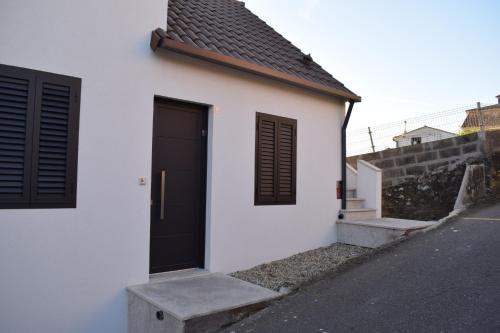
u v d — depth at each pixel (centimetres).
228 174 541
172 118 500
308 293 433
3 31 363
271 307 399
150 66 461
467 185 784
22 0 373
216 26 667
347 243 704
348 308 374
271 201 604
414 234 621
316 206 683
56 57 391
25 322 364
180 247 504
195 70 506
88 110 410
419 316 332
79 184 402
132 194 438
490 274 400
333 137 728
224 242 531
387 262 502
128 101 440
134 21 449
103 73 422
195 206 521
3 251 357
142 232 443
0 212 357
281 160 625
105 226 416
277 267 569
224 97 539
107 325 412
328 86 686
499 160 915
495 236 528
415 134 1224
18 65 370
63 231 389
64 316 386
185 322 334
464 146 917
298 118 657
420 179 973
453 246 517
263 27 829
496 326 294
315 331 333
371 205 790
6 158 363
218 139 529
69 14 401
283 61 681
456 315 323
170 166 495
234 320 369
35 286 371
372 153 1084
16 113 369
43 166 382
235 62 521
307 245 661
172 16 568
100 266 411
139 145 446
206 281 459
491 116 1023
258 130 588
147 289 419
